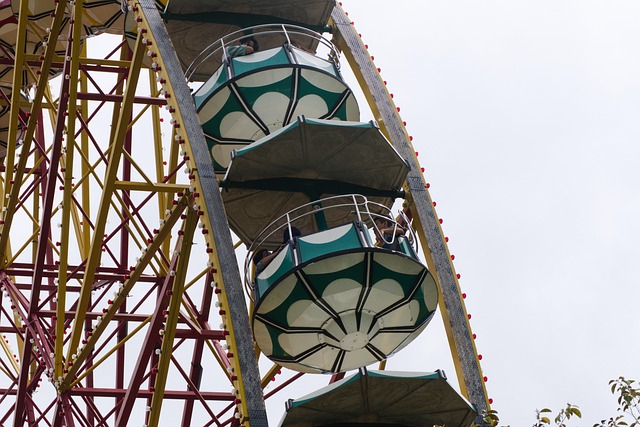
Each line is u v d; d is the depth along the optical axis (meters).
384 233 28.42
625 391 19.80
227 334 25.12
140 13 30.94
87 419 35.72
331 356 28.17
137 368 29.23
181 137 28.25
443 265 28.58
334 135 28.20
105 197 29.66
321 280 26.31
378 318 27.33
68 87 33.16
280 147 28.36
